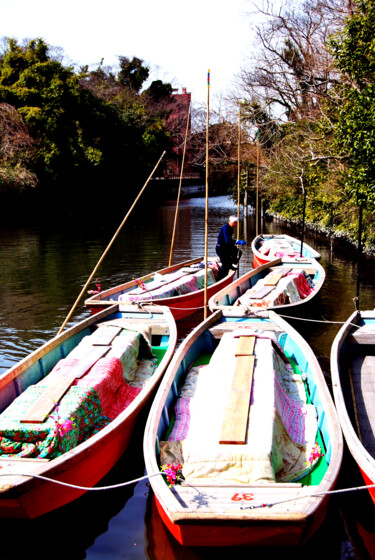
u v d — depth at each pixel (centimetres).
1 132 2766
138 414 532
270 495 373
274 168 2469
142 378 644
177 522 345
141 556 404
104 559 402
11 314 1027
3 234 2227
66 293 1195
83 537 429
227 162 3148
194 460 404
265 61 2381
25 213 2917
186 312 944
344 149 1145
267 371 519
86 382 529
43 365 612
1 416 464
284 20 2231
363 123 1007
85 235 2214
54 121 2908
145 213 3366
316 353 820
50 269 1474
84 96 3173
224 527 349
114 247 1894
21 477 387
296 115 2423
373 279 1351
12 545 423
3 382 523
